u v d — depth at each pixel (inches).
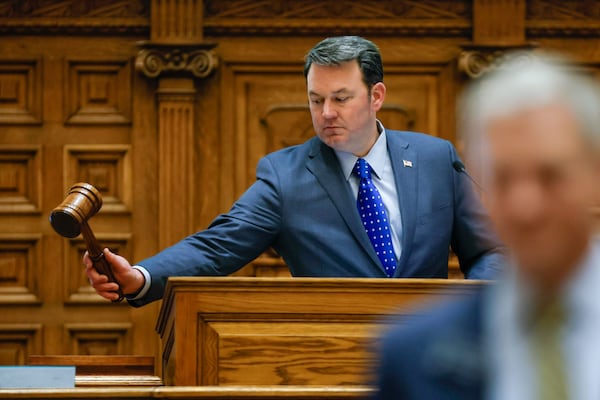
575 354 96.0
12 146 577.9
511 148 96.6
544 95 96.5
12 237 573.3
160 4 577.0
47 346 568.7
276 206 322.0
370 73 325.1
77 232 290.0
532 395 96.2
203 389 242.4
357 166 327.3
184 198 573.6
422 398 100.3
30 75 581.9
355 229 317.7
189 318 262.5
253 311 263.3
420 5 583.2
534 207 95.4
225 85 581.0
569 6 583.8
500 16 578.6
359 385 261.0
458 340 100.3
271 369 261.7
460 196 333.1
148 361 383.2
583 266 97.0
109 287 296.5
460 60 573.3
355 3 582.6
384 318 262.1
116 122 579.2
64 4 581.0
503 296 99.0
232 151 578.6
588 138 96.3
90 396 243.4
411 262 318.3
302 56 580.7
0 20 578.6
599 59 581.6
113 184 580.1
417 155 334.6
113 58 581.9
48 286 572.7
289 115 580.7
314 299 263.1
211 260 312.5
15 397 243.0
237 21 580.1
